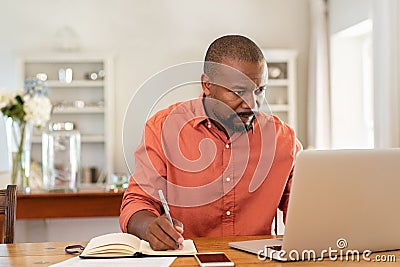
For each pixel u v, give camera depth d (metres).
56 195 4.19
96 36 7.26
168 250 1.83
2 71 7.19
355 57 6.72
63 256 1.85
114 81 7.27
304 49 7.37
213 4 7.36
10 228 2.26
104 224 4.35
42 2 7.21
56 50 7.20
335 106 6.70
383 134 4.88
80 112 7.10
